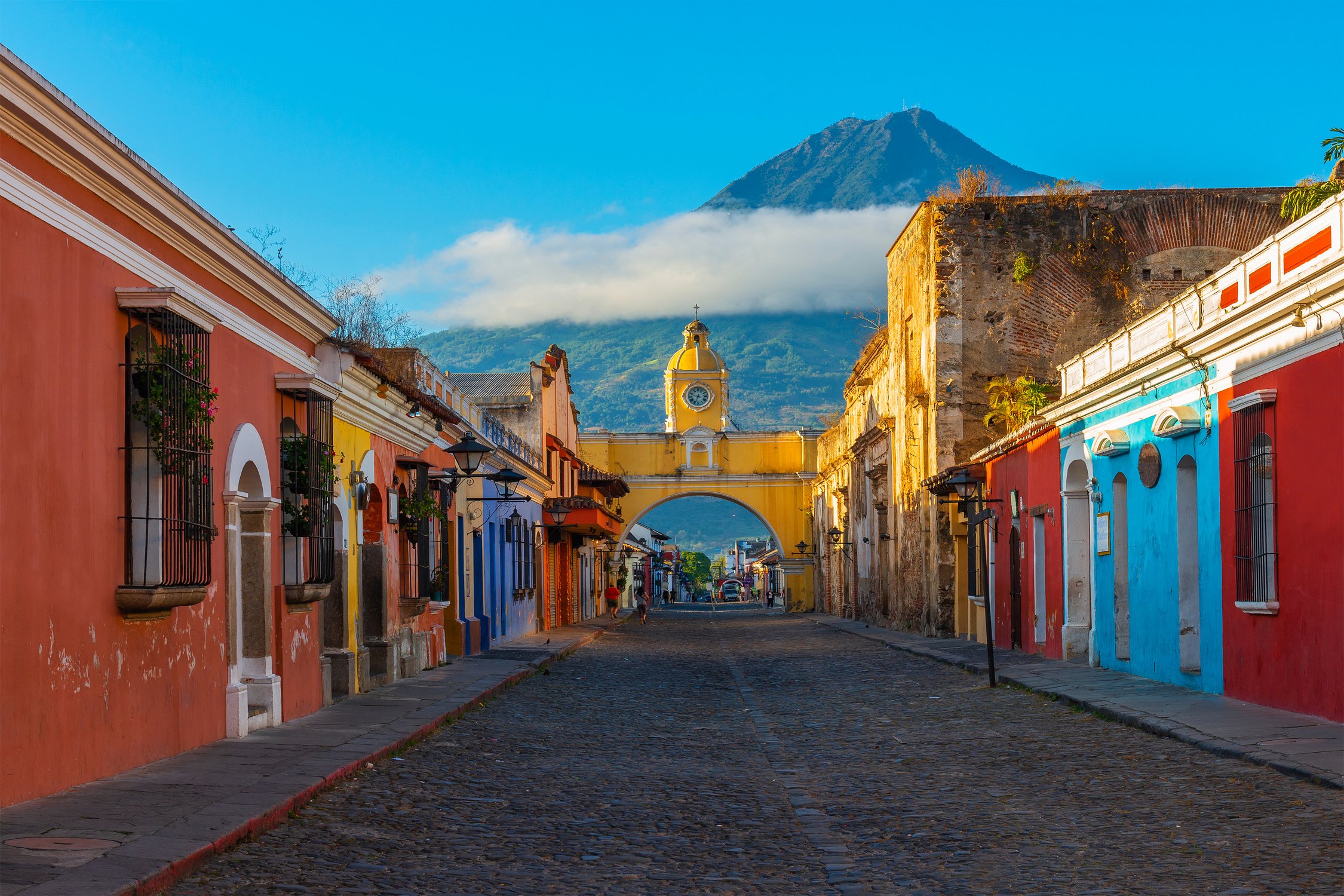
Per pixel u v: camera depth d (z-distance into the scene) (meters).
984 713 13.76
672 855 7.00
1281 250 11.73
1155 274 27.42
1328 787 7.86
